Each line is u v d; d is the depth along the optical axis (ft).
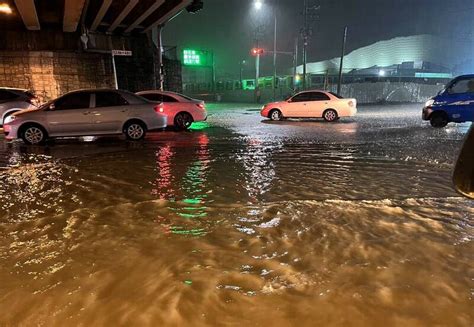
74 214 15.70
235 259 11.60
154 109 38.58
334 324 8.49
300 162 26.63
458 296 9.55
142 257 11.78
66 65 65.46
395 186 19.94
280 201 17.33
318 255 11.83
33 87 64.03
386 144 34.86
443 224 14.40
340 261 11.43
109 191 19.15
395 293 9.69
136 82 80.38
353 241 12.85
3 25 61.62
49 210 16.25
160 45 73.36
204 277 10.55
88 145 35.55
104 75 68.54
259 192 18.83
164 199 17.70
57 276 10.66
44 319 8.75
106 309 9.10
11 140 40.40
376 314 8.83
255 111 91.61
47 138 36.52
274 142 36.81
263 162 26.71
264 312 8.94
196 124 56.34
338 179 21.54
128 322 8.61
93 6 58.54
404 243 12.69
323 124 55.52
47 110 36.45
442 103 45.78
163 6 60.59
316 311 8.96
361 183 20.59
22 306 9.26
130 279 10.47
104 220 14.98
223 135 42.68
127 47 78.18
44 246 12.61
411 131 44.96
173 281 10.35
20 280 10.46
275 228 14.03
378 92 146.51
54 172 23.73
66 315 8.89
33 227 14.29
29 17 54.75
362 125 53.52
